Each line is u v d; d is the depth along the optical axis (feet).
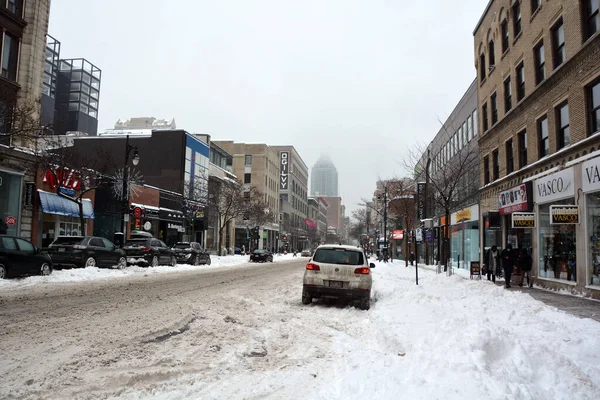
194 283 55.36
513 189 69.51
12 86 79.10
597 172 46.06
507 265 59.62
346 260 39.68
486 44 88.89
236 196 162.20
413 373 15.97
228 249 204.23
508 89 77.82
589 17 50.39
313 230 424.46
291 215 358.84
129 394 15.01
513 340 18.62
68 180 86.74
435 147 144.25
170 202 137.59
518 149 70.74
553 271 58.13
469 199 101.65
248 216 187.62
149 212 123.54
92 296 38.52
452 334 20.66
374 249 284.20
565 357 18.12
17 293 38.78
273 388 16.02
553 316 31.55
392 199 186.39
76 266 64.03
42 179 83.15
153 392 15.29
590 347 21.27
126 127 191.11
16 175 77.05
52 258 62.03
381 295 48.42
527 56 67.05
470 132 103.65
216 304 36.83
